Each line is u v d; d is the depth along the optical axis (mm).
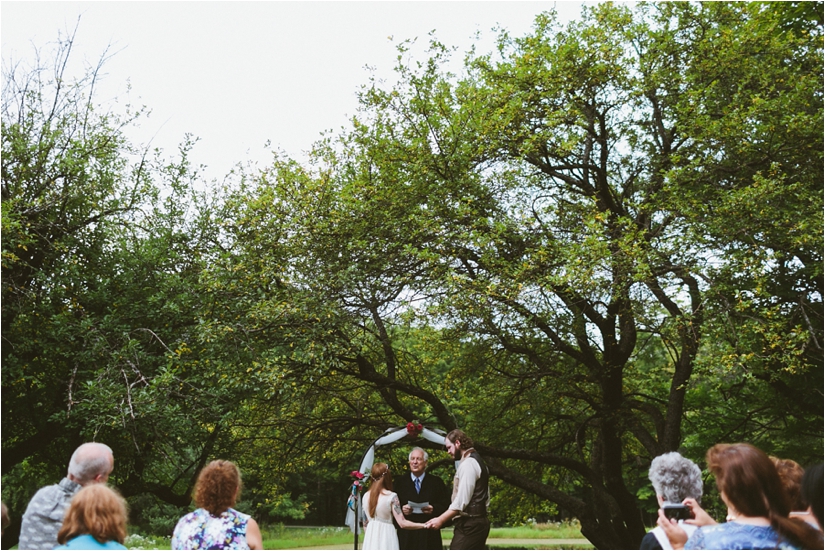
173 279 11164
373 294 11312
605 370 12641
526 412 15406
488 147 11320
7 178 10945
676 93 12109
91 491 3414
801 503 3777
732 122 10359
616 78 11836
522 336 12969
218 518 4156
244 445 14336
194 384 11055
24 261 10906
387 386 12797
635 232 10148
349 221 11039
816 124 10273
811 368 11383
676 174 10258
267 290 11211
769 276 10938
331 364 10930
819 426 12836
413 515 7801
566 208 12445
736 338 9695
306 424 13953
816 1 12594
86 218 11867
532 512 16516
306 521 36594
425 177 11336
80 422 10758
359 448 15109
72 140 11562
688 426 15281
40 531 4668
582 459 13625
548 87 11406
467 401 15859
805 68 11930
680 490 3605
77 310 11266
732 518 3322
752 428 14031
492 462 13211
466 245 11039
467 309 10344
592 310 12172
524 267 9914
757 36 11383
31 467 13898
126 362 10359
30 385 11852
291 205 11219
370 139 11758
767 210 9797
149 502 24859
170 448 11719
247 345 10453
